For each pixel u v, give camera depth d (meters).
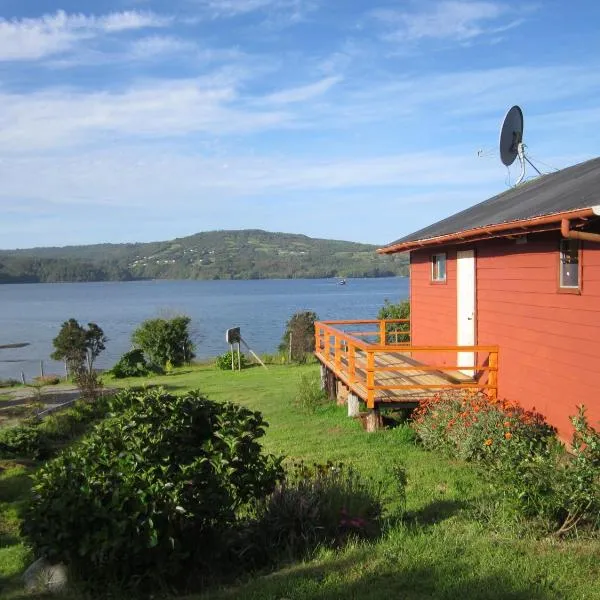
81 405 15.62
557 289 9.11
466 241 11.16
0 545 6.99
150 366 28.28
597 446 5.95
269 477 5.98
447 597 4.47
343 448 10.27
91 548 4.90
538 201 9.77
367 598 4.54
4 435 12.19
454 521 6.19
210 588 5.17
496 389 11.21
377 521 6.17
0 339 63.47
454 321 13.51
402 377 12.97
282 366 27.23
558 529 5.68
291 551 5.56
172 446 5.54
